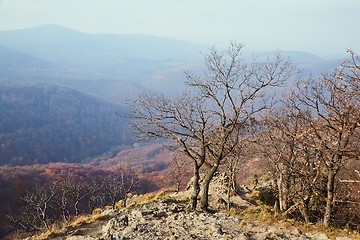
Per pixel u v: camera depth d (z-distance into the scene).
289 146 20.64
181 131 19.64
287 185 22.94
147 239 13.08
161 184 68.75
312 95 17.81
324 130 17.97
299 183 23.36
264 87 19.95
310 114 18.47
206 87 18.73
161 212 18.02
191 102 18.83
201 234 13.41
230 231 13.59
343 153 16.75
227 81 18.12
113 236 13.93
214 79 18.41
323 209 23.45
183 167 36.78
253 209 22.09
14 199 62.12
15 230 46.72
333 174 18.03
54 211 45.78
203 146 19.45
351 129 16.12
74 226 17.55
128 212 19.44
